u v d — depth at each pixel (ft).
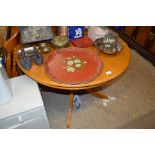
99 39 5.79
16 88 5.00
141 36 8.95
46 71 4.83
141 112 6.44
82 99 6.82
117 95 7.00
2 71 4.44
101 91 7.13
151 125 6.03
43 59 5.27
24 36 5.45
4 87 4.36
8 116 4.37
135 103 6.72
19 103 4.61
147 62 8.62
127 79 7.66
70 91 6.70
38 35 5.51
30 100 4.69
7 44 5.44
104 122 6.13
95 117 6.26
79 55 5.39
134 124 6.06
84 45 5.79
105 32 6.07
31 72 4.85
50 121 6.15
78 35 6.02
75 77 4.69
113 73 4.88
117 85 7.38
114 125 6.04
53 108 6.57
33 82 5.18
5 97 4.51
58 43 5.65
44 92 7.10
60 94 7.03
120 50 5.50
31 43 5.75
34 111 4.67
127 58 5.37
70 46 5.88
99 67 4.98
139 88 7.29
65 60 5.22
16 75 6.20
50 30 5.71
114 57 5.41
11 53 5.71
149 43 8.60
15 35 5.56
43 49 5.52
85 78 4.65
